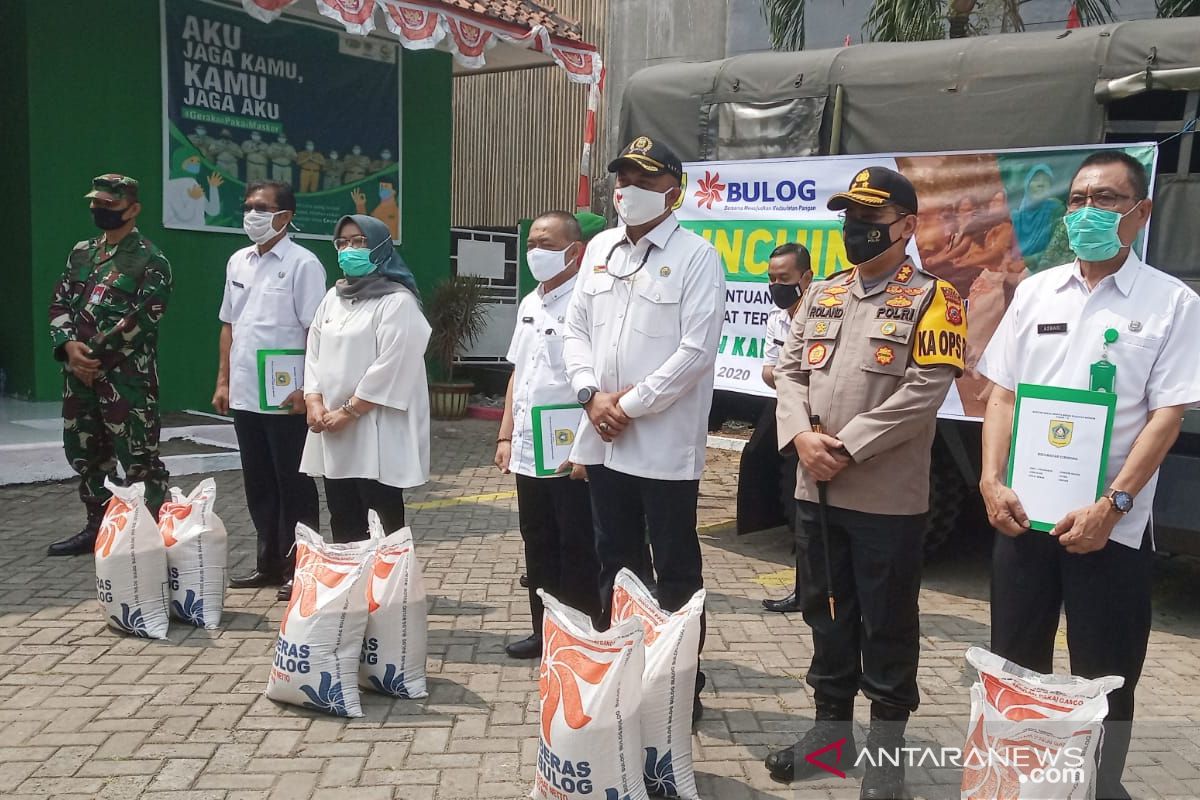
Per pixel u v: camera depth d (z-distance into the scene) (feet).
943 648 14.35
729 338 19.02
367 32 24.13
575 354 11.22
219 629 14.16
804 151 18.21
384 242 13.98
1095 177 8.38
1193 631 15.46
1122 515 8.28
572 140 41.50
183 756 10.44
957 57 16.67
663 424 10.66
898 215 9.25
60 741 10.70
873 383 9.34
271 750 10.63
